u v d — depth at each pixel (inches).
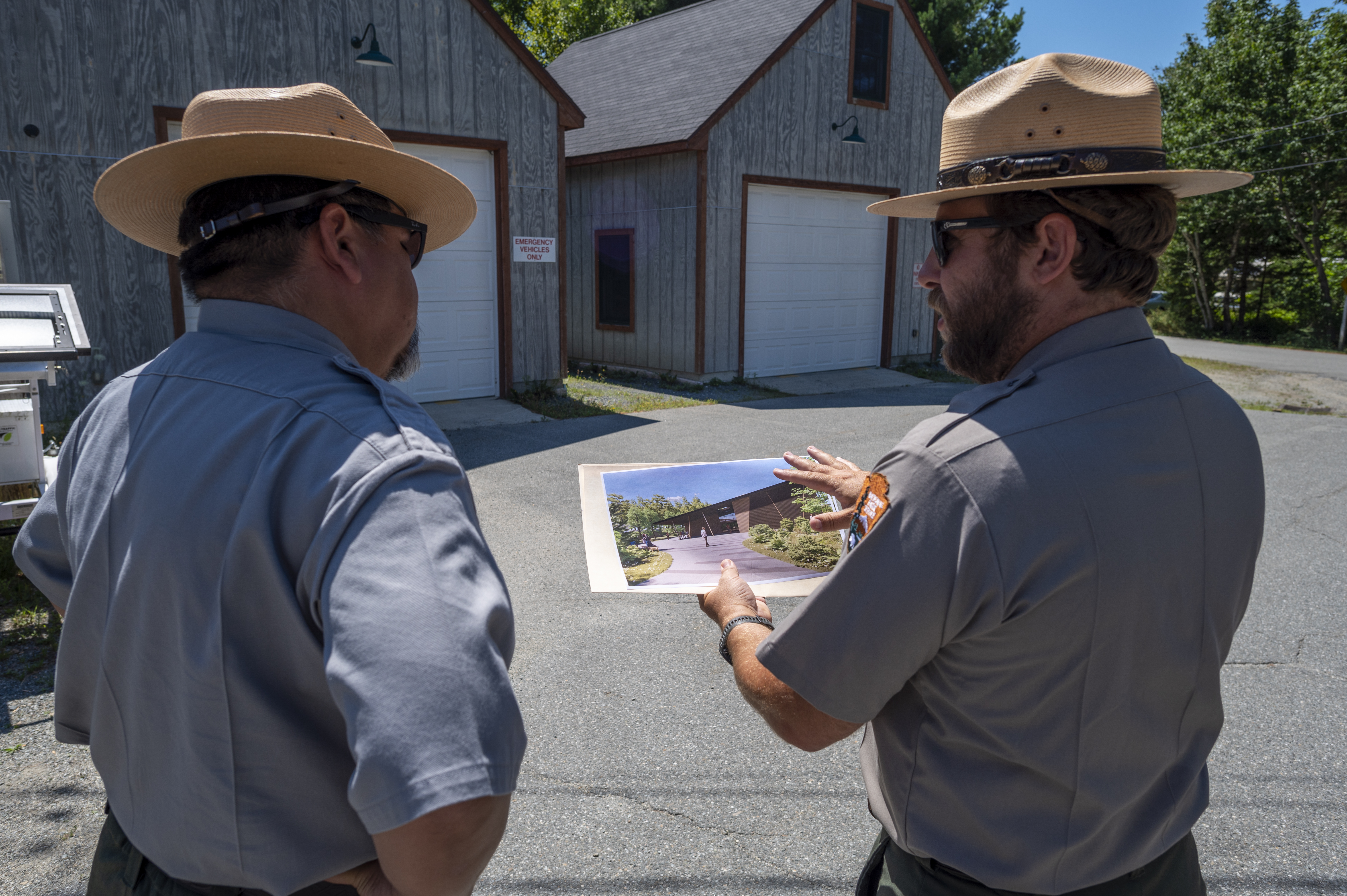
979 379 44.4
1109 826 39.0
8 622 146.5
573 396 406.3
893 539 36.7
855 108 492.1
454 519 32.0
